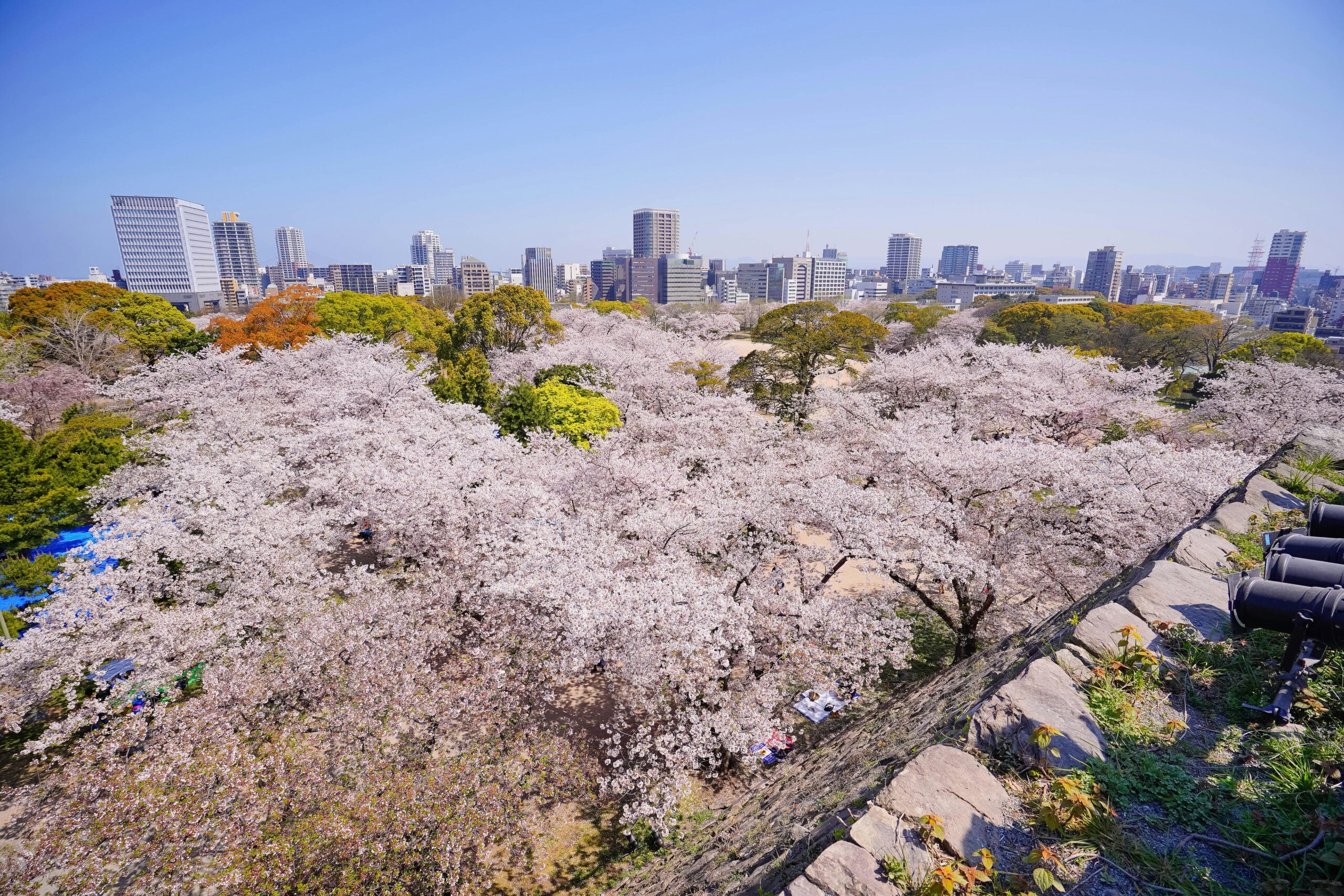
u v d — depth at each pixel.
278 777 9.06
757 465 19.67
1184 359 48.38
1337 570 3.88
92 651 12.08
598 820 11.17
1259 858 3.09
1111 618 5.05
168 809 8.62
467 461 18.62
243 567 14.21
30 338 34.97
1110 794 3.52
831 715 12.90
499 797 9.37
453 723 10.65
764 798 7.03
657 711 11.33
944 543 12.82
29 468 17.72
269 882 8.04
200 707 10.70
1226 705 4.15
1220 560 6.17
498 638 12.58
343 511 17.67
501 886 9.83
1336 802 3.19
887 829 3.34
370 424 22.94
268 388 28.81
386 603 12.98
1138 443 16.14
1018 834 3.33
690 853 7.34
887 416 29.81
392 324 45.22
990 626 14.64
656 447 22.86
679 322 76.44
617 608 10.70
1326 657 4.31
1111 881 3.05
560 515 16.20
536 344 42.81
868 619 12.53
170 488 18.55
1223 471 14.30
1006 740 3.94
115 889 8.70
